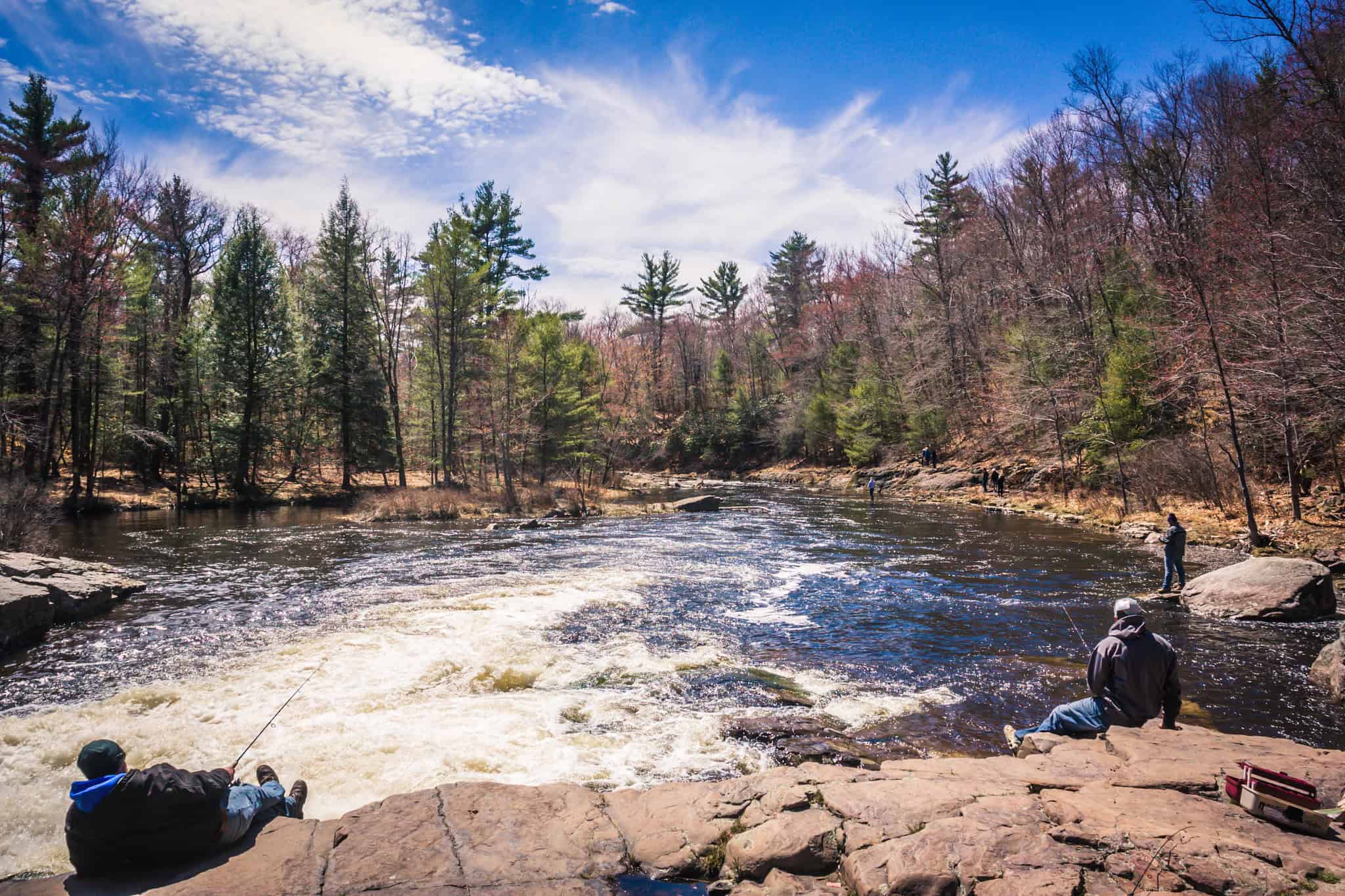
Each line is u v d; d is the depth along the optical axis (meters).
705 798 4.63
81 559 17.64
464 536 23.03
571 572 15.75
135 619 11.40
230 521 27.33
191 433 39.69
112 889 3.70
